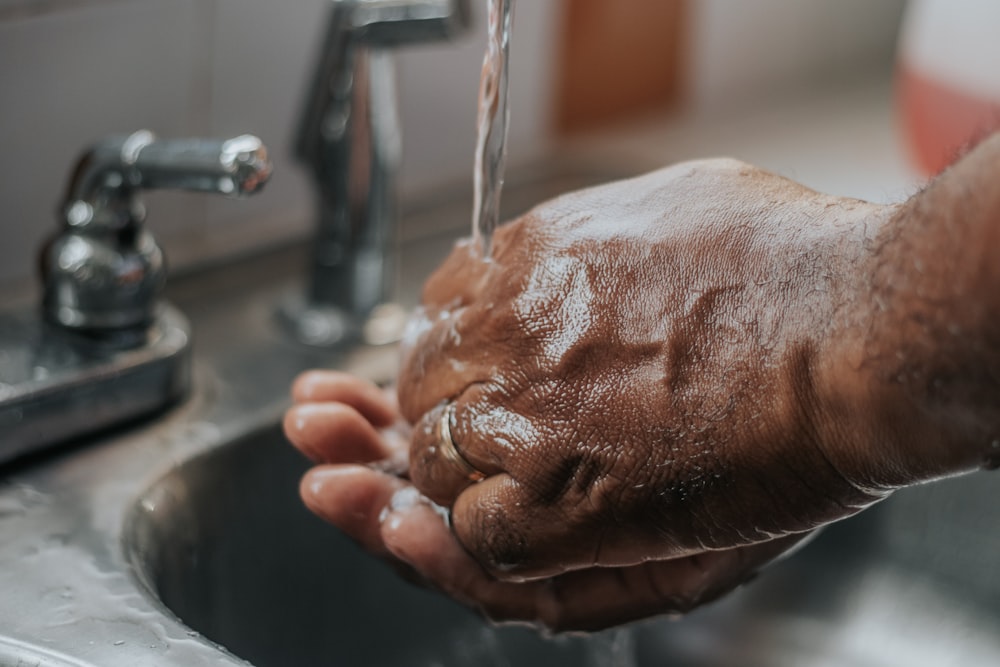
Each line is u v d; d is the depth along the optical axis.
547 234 0.39
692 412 0.36
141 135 0.48
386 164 0.56
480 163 0.42
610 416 0.37
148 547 0.45
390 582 0.54
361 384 0.46
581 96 0.84
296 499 0.52
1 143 0.54
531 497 0.38
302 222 0.66
